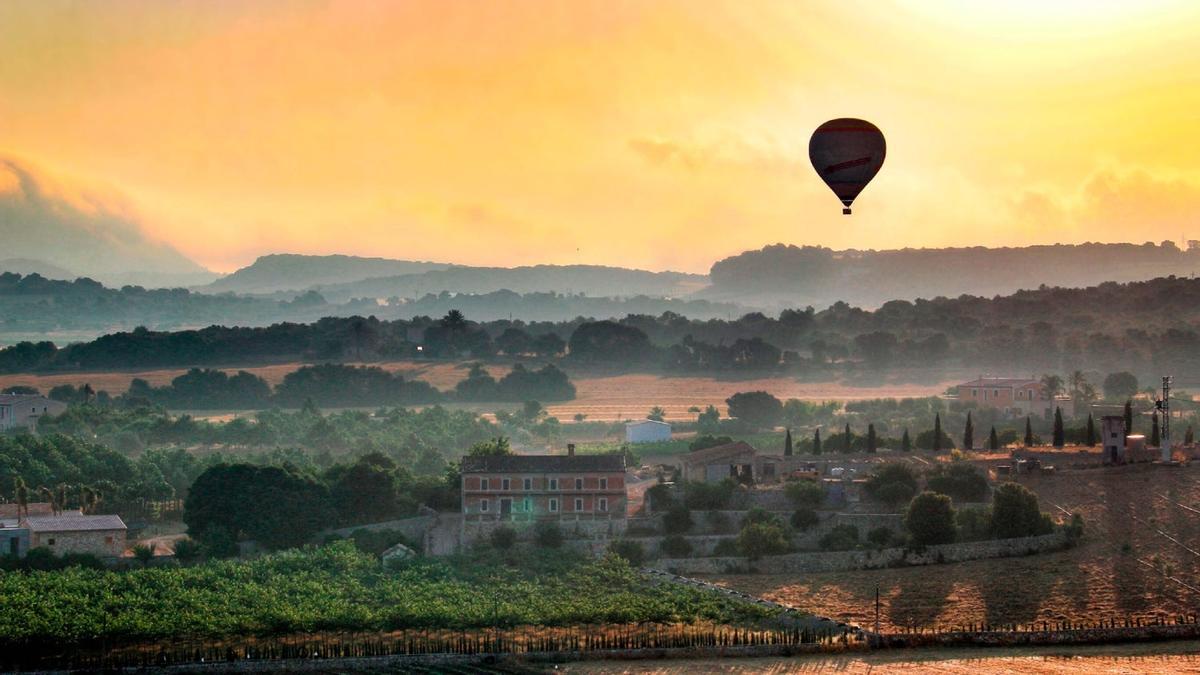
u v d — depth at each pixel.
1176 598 167.00
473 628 156.12
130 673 144.88
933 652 152.75
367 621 154.25
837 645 153.12
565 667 147.50
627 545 181.62
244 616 154.00
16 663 146.50
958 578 175.38
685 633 154.50
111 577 166.62
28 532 179.12
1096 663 148.50
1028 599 167.50
